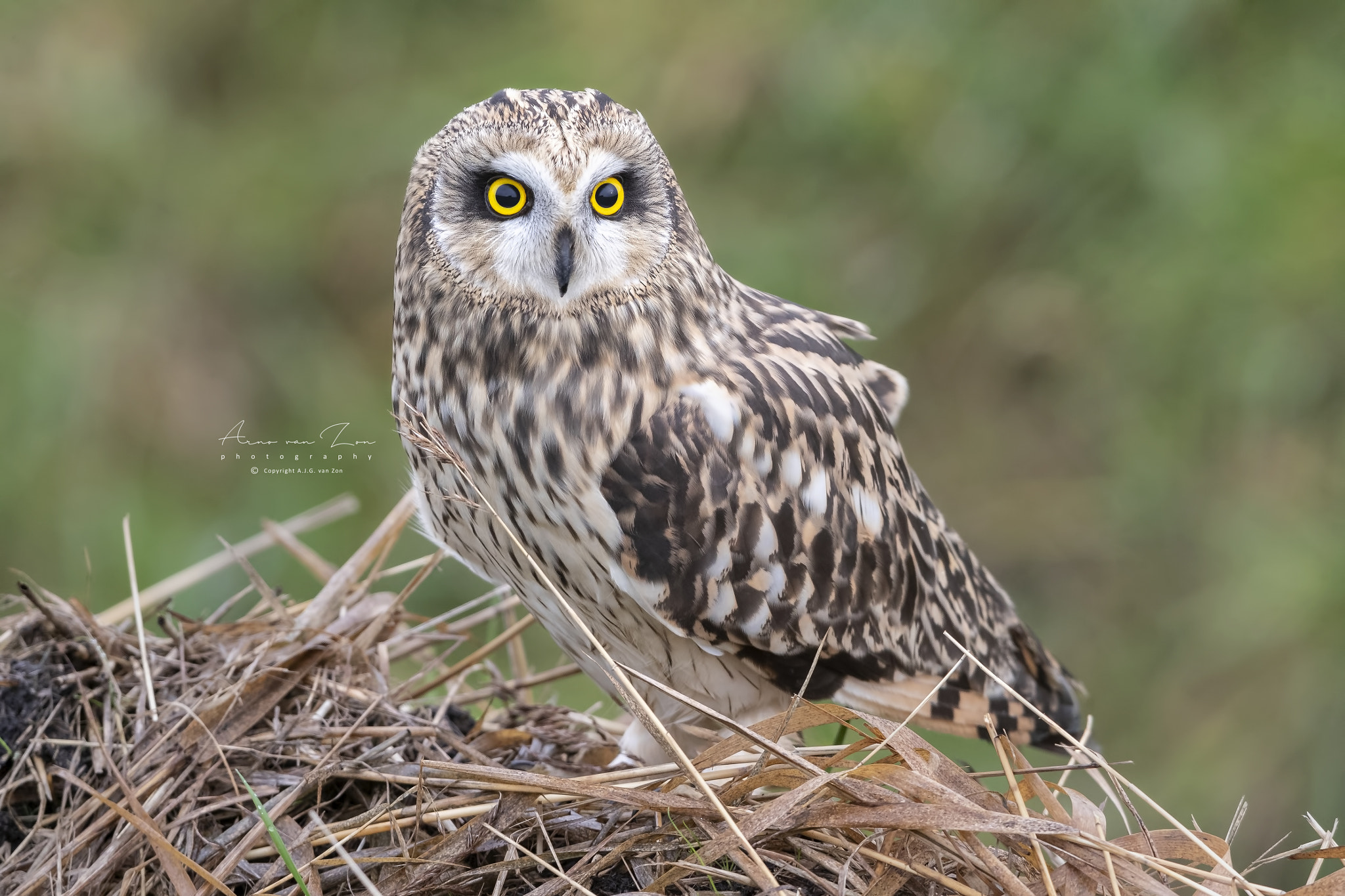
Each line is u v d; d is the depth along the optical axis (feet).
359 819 15.88
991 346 36.40
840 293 36.58
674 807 14.75
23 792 16.93
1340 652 30.81
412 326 17.89
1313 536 32.09
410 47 40.88
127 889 15.60
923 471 36.11
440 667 21.06
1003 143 36.76
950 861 14.85
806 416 18.08
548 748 19.25
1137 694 32.60
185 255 37.45
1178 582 33.45
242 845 15.53
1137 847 15.02
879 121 37.47
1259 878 29.19
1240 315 34.01
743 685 18.85
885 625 18.85
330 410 35.70
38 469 34.06
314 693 17.99
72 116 38.75
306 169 38.86
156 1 40.78
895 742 14.92
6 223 37.35
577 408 17.12
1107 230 36.04
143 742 16.98
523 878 15.24
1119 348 35.27
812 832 15.28
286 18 41.29
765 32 38.68
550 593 18.43
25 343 35.24
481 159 16.84
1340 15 35.32
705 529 17.34
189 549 32.73
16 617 18.48
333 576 20.17
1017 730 20.31
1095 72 36.14
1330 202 33.83
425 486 18.60
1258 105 35.09
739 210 37.37
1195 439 34.14
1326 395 33.32
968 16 37.45
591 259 16.75
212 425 35.42
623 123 17.08
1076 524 34.71
